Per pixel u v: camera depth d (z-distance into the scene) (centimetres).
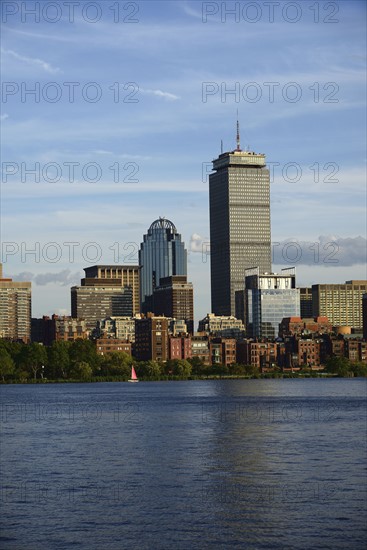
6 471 15288
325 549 10344
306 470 15100
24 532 11100
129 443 19062
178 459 16550
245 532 11025
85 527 11312
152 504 12488
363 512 11888
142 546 10525
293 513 11888
